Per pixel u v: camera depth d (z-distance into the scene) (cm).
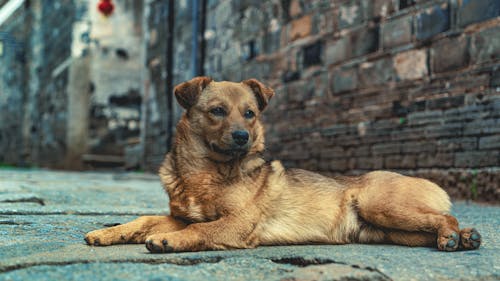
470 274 100
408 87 245
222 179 128
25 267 99
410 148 241
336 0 293
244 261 108
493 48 210
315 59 310
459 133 220
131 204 201
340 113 287
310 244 131
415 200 128
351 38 281
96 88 672
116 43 678
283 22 344
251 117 138
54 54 759
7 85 1030
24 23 955
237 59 410
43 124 808
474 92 216
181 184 130
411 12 245
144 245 123
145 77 601
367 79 269
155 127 570
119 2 675
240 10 405
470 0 219
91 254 109
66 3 706
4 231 134
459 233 119
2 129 1057
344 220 134
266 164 137
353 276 97
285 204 132
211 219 128
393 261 107
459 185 219
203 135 132
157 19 576
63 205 189
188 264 108
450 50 226
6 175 386
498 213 180
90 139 668
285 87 337
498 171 204
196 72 479
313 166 307
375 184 134
